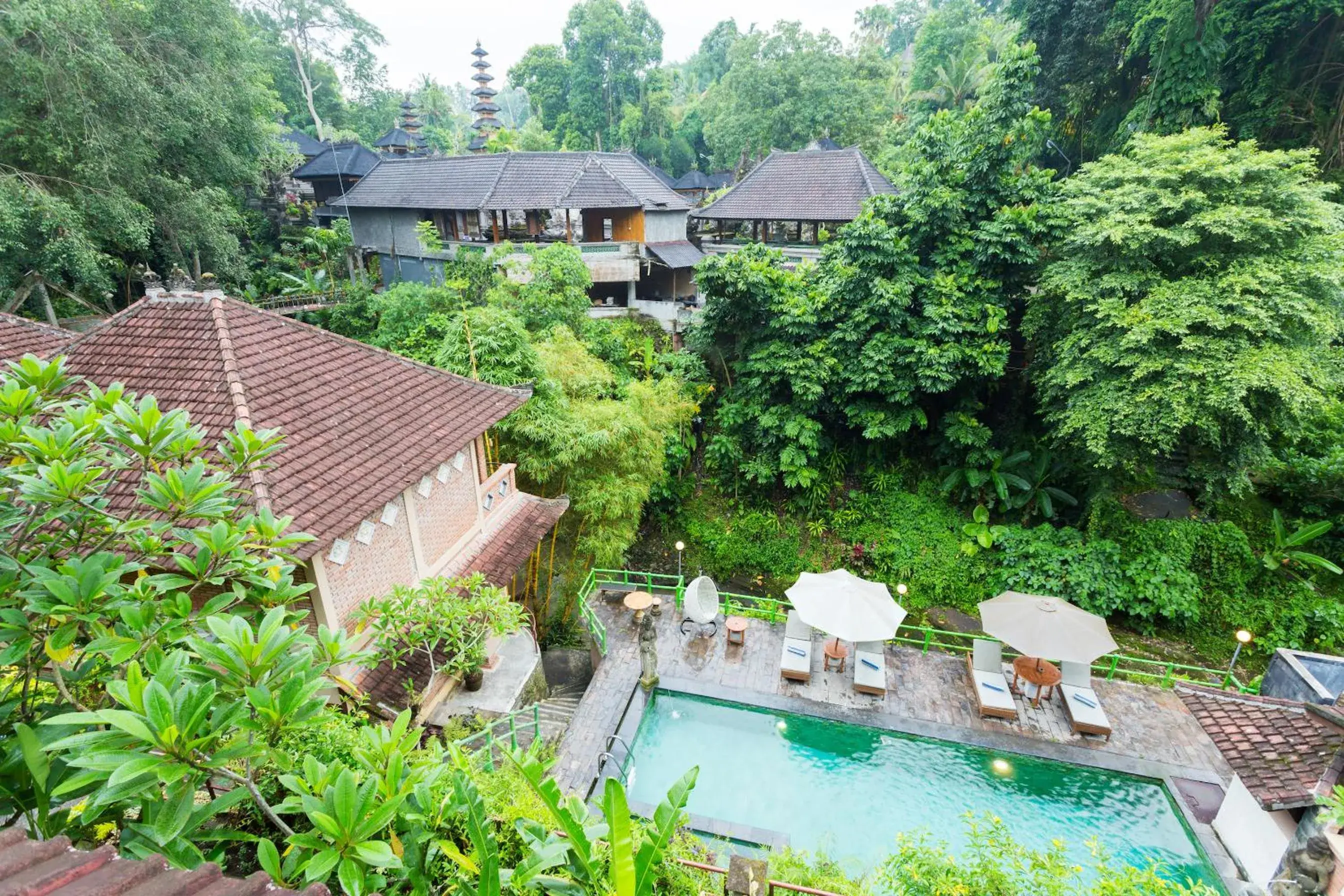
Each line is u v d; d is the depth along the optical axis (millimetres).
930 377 16297
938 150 16531
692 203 26641
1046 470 17359
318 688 3422
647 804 10273
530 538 11719
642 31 48094
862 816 10141
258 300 22859
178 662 3078
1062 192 15711
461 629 8070
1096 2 20531
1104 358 13438
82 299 18109
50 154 15273
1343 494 15281
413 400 10008
